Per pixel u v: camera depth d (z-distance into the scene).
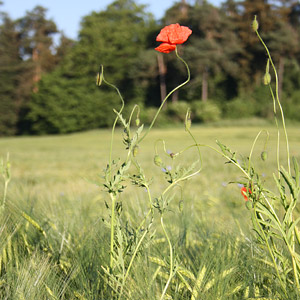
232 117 50.06
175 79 56.78
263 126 44.38
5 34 61.44
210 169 8.95
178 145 22.61
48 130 57.88
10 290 1.81
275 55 51.75
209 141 27.08
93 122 56.81
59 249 2.39
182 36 1.68
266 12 55.09
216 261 1.95
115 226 1.86
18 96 59.19
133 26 61.50
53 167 11.99
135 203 2.97
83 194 5.21
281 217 2.37
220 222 2.87
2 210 2.38
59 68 59.38
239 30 56.12
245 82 54.38
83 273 1.98
